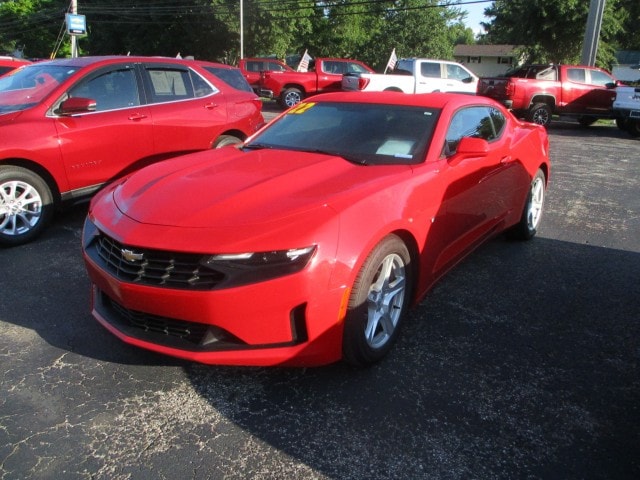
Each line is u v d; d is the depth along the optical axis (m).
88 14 42.69
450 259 3.97
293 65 26.33
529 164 5.20
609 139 14.55
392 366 3.22
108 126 5.62
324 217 2.76
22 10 58.00
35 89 5.52
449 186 3.72
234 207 2.89
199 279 2.65
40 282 4.31
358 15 42.22
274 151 3.88
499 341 3.55
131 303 2.80
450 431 2.66
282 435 2.61
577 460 2.48
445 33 41.53
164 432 2.62
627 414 2.83
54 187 5.34
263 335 2.69
